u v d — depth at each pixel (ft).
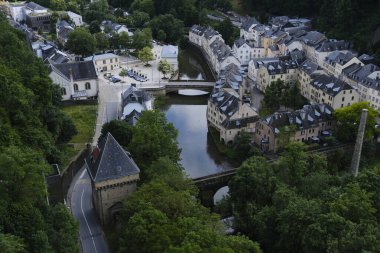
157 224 303.68
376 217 346.74
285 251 340.59
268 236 358.23
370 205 336.29
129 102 587.68
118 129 472.85
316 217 325.42
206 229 296.71
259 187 394.32
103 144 390.63
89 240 369.30
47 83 488.85
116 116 602.03
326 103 644.27
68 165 452.35
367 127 541.75
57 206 320.29
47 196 340.18
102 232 379.96
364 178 384.06
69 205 414.62
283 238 336.70
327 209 337.72
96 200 391.65
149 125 447.83
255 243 301.22
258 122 563.89
